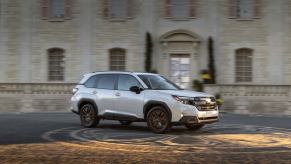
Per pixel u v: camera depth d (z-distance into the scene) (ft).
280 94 86.43
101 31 97.04
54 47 97.76
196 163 32.58
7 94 93.04
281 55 93.97
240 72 95.20
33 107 92.48
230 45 94.73
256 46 94.38
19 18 98.27
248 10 94.84
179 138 45.60
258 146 40.86
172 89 51.93
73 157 34.65
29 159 33.91
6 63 98.58
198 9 95.35
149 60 95.25
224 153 36.83
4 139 44.52
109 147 39.55
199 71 95.50
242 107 87.15
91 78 56.44
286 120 69.15
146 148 39.06
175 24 95.76
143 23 96.07
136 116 51.24
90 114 55.47
